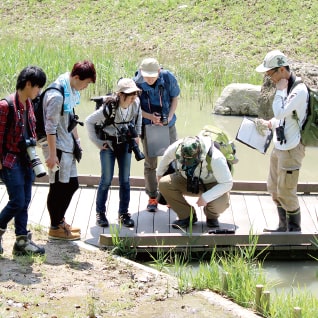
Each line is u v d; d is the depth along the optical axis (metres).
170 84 10.20
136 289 8.14
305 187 11.36
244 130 9.71
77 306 7.55
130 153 9.76
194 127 16.30
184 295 8.02
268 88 16.81
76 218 10.23
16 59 20.09
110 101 9.38
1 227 8.51
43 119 8.75
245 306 7.85
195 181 9.37
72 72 8.76
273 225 10.12
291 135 9.18
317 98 9.03
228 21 25.23
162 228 9.95
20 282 8.04
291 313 7.46
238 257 9.24
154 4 27.66
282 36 23.59
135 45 24.61
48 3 29.42
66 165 8.98
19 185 8.32
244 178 13.18
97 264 8.80
